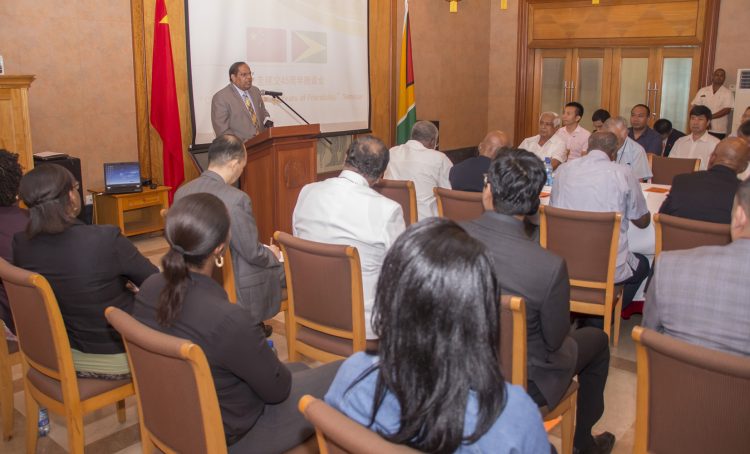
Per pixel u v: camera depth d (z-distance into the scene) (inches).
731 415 54.8
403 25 326.0
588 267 121.6
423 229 37.4
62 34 214.2
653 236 140.6
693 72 336.5
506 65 393.4
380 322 37.6
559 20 368.8
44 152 206.7
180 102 243.9
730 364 52.6
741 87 299.1
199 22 244.2
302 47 283.9
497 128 401.1
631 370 123.4
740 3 314.8
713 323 63.8
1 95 171.0
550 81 381.4
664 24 336.5
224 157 108.2
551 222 122.4
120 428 102.6
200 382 56.6
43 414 100.0
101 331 83.1
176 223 61.7
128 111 233.9
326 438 43.2
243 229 105.6
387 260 37.7
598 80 365.7
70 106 219.0
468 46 381.1
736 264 63.1
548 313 70.5
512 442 34.8
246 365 60.9
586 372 89.0
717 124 309.9
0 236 92.7
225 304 61.1
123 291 84.4
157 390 62.2
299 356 102.3
